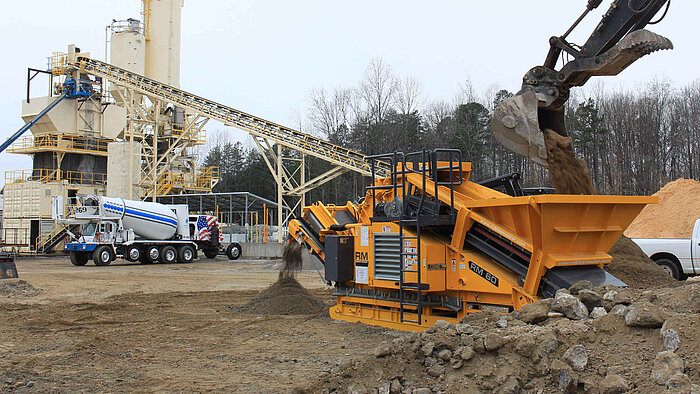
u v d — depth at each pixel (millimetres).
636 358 5477
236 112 37625
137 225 32094
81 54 43469
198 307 15008
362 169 35188
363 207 11508
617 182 52438
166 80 47094
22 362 9023
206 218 35500
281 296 14398
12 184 44281
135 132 44781
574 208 8336
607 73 9094
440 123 61219
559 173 9430
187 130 39625
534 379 5676
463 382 5875
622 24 8797
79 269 28562
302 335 10898
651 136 55312
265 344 10195
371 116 59156
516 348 5906
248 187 77688
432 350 6379
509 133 9781
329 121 62031
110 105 45188
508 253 8969
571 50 9344
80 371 8406
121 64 45562
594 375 5441
